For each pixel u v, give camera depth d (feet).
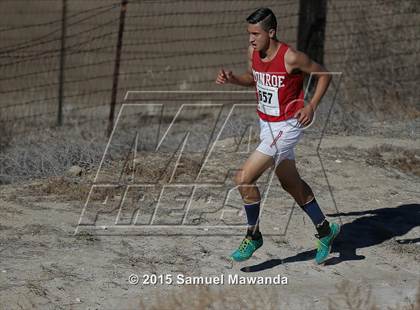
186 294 67.26
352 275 75.72
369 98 136.98
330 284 73.31
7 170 103.71
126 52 156.35
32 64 178.09
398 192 99.55
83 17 210.18
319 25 132.57
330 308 64.69
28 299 66.74
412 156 113.29
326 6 133.59
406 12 142.92
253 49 72.23
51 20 211.61
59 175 100.94
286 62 70.13
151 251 78.59
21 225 83.46
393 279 75.15
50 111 145.79
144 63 183.93
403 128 127.13
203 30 195.52
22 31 202.39
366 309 66.49
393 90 138.31
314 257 79.15
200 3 206.28
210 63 181.47
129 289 70.03
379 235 85.51
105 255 76.95
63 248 78.02
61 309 65.57
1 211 87.25
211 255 78.33
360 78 139.23
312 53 132.87
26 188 96.12
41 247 78.02
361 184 101.30
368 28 142.51
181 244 80.59
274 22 70.64
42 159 104.83
